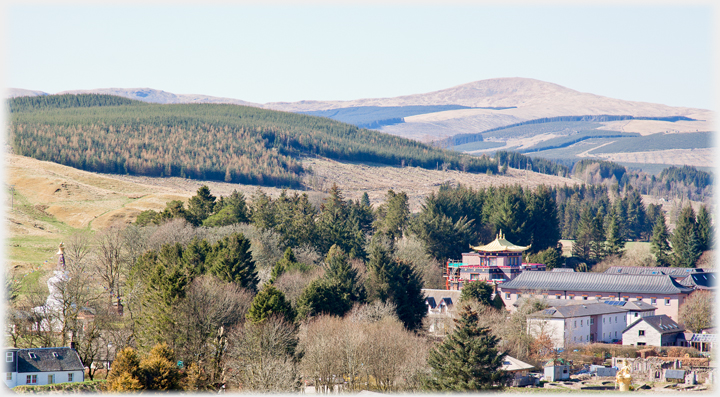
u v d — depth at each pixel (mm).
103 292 151000
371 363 116438
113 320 129375
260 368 104562
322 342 115000
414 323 158000
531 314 161000
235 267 152000
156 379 95000
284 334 113875
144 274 149000
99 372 124188
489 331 114375
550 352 151375
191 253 161375
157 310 119688
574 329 166250
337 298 148750
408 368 115500
